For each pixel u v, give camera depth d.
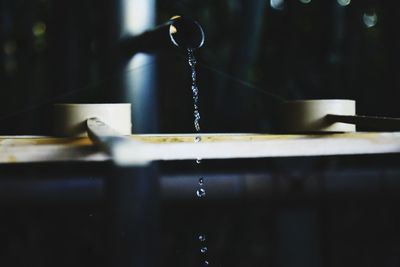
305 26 4.50
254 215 4.29
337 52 4.29
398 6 4.07
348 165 4.05
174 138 1.44
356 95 4.41
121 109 1.64
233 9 4.44
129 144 0.88
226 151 1.34
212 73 4.23
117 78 2.22
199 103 4.23
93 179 2.93
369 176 3.08
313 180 2.99
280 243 3.04
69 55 3.72
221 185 2.87
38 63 4.46
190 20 1.65
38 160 1.30
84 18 3.88
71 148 1.30
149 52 2.02
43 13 4.36
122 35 2.22
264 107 4.40
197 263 4.14
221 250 4.19
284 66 4.48
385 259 4.18
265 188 2.92
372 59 4.50
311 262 3.04
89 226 3.98
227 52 4.33
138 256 2.11
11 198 2.84
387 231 4.30
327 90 4.41
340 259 4.16
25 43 4.34
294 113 1.77
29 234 4.02
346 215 4.29
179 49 1.72
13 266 3.96
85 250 3.97
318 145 1.46
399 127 1.39
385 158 4.03
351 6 4.42
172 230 4.17
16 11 4.28
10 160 1.29
